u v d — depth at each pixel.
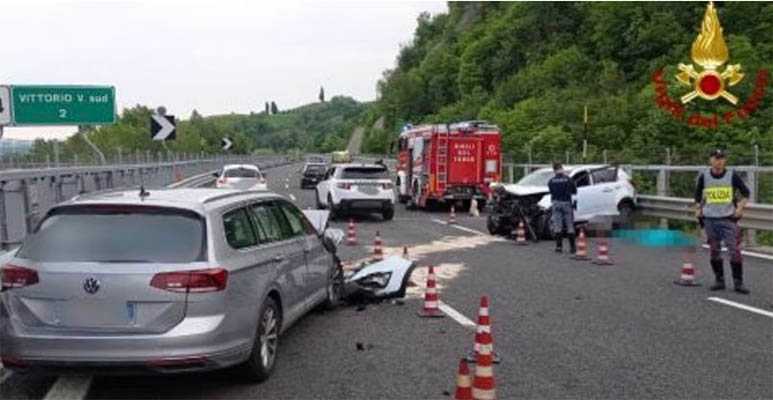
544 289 10.93
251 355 6.29
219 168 58.69
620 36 69.94
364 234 19.03
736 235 10.73
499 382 6.38
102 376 6.68
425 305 9.08
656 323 8.63
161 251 5.88
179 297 5.73
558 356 7.20
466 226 21.34
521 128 59.75
